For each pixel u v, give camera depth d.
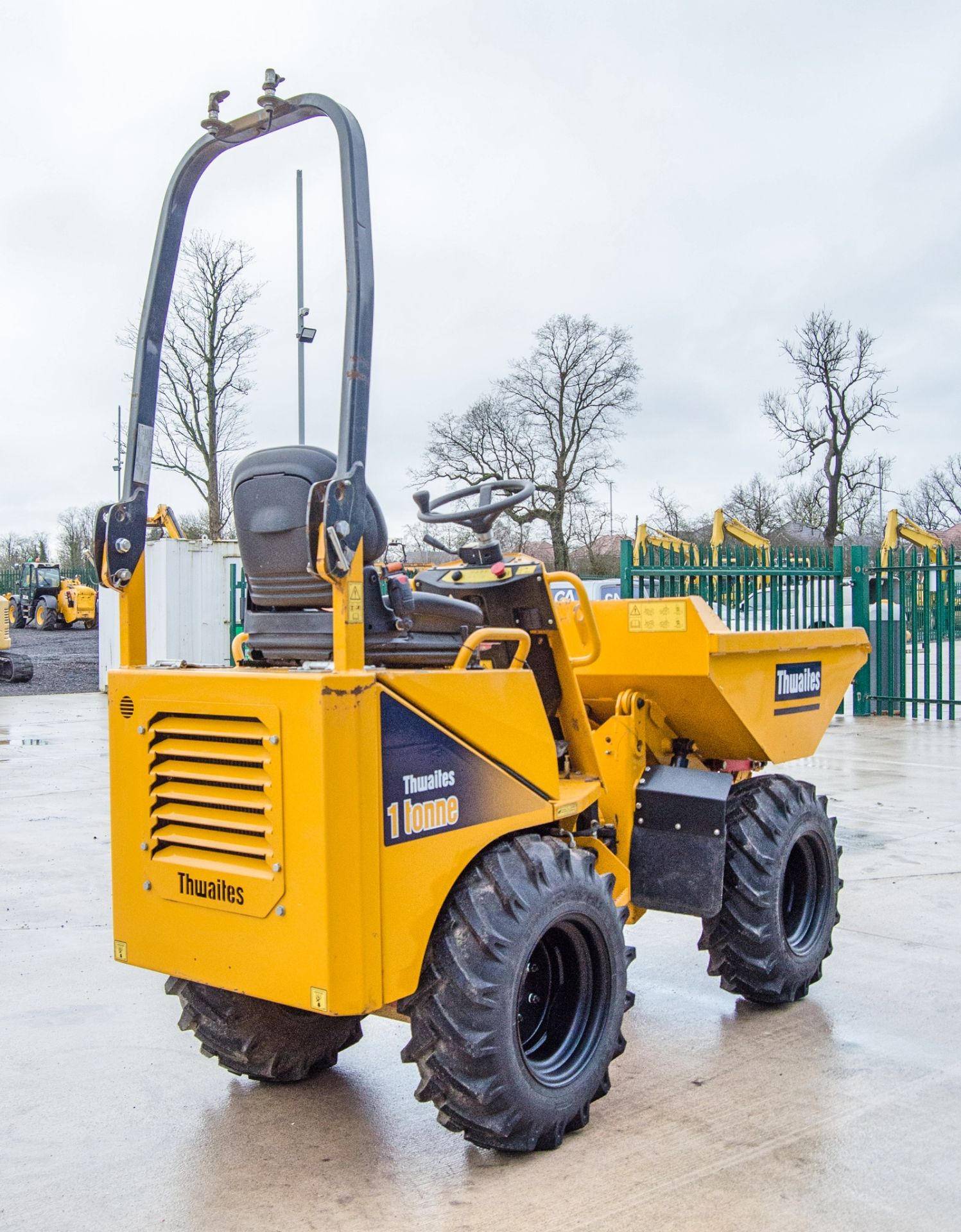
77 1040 3.94
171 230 3.25
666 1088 3.49
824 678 4.64
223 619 15.95
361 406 2.73
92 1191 2.91
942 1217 2.73
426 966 2.88
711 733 4.25
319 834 2.60
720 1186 2.88
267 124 3.04
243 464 3.12
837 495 32.19
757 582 12.65
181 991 3.42
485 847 3.07
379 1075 3.68
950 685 12.82
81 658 25.39
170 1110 3.40
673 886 3.98
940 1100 3.38
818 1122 3.23
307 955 2.64
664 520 29.55
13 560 59.03
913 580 13.16
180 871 2.94
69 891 5.86
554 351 26.91
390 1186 2.91
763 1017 4.09
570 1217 2.73
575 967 3.30
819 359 32.12
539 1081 3.02
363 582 2.78
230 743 2.82
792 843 4.17
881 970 4.58
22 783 9.17
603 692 4.23
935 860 6.34
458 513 3.49
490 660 3.48
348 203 2.75
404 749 2.73
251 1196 2.87
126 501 3.16
